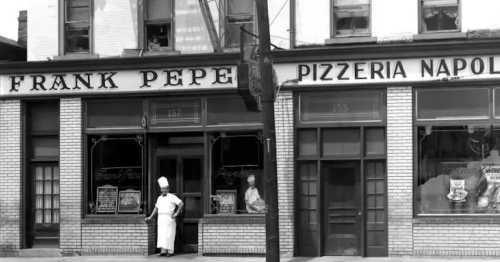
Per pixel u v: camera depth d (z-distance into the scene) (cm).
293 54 1645
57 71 1762
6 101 1794
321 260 1596
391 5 1639
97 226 1745
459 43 1573
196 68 1705
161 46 1764
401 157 1612
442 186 1616
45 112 1812
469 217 1589
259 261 1605
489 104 1598
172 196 1705
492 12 1603
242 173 1706
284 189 1656
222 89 1692
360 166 1648
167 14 1764
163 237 1692
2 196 1792
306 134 1677
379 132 1645
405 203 1606
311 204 1673
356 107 1650
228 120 1712
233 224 1689
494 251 1577
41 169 1811
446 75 1594
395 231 1609
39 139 1812
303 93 1669
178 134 1753
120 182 1758
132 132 1748
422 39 1614
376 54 1616
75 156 1758
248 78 1235
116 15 1777
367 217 1648
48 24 1800
